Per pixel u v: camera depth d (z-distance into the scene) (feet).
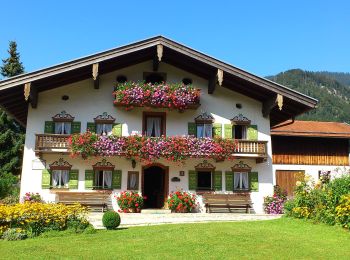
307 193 51.98
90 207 69.56
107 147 68.44
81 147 67.87
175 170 73.20
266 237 40.37
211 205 72.38
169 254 34.35
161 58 73.92
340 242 38.29
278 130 100.99
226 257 33.40
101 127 72.79
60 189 69.82
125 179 71.61
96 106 72.95
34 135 70.64
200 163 73.92
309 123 110.22
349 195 44.37
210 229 44.55
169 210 70.69
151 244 38.01
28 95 64.64
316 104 71.72
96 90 73.46
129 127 73.15
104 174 71.56
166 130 74.08
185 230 44.16
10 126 128.77
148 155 69.46
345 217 44.16
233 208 73.15
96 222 55.36
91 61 66.90
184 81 76.43
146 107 73.10
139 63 75.46
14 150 123.95
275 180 99.86
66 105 72.18
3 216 43.60
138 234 42.91
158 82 76.23
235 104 76.59
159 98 70.64
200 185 73.77
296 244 37.60
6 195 91.66
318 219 48.01
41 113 71.41
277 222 49.83
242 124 76.13
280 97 70.79
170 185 72.69
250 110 76.74
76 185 70.28
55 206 47.03
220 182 73.82
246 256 33.65
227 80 74.49
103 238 41.47
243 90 76.48
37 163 69.92
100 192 70.59
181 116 74.95
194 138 71.05
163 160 73.31
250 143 73.10
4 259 33.12
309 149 102.47
